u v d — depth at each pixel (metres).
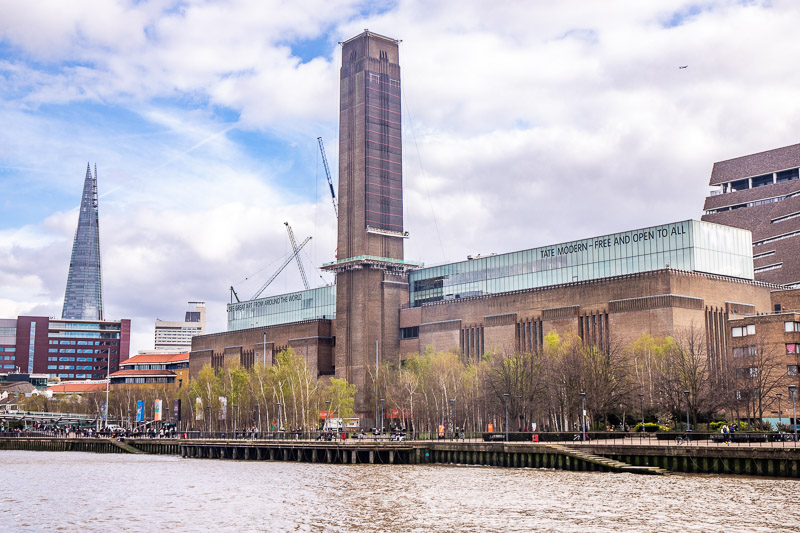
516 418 154.50
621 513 73.00
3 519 77.38
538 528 67.94
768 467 92.12
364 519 74.69
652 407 146.75
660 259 189.38
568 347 158.00
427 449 131.38
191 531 70.50
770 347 151.25
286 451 153.00
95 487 104.31
